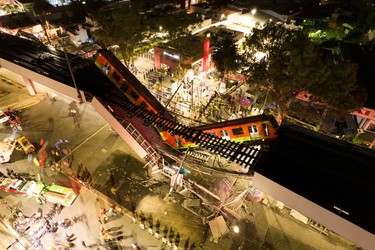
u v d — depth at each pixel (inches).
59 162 949.8
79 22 2171.5
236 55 1093.8
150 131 877.8
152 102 850.8
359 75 1257.4
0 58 1136.8
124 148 1018.1
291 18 2380.7
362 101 924.6
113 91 922.1
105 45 1536.7
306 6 2780.5
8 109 1173.1
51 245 691.4
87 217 768.3
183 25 1364.4
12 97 1311.5
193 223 754.2
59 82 964.0
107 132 1098.1
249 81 976.9
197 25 1841.8
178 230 735.7
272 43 941.8
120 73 848.3
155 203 809.5
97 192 843.4
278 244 701.9
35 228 707.4
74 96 958.4
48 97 1311.5
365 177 507.2
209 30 1852.9
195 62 1419.8
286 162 546.9
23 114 1194.6
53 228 732.0
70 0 2615.7
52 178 888.3
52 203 807.1
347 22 2283.5
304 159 552.7
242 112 1208.2
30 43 1397.6
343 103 850.1
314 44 865.5
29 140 1045.8
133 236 719.7
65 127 1122.7
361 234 415.8
